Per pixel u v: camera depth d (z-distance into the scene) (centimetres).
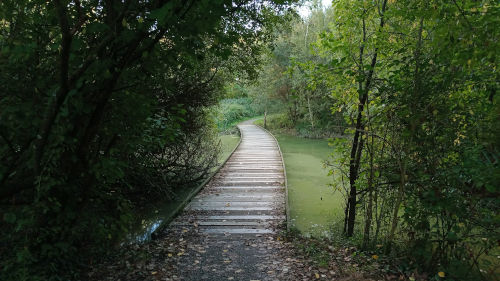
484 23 248
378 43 381
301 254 403
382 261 365
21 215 262
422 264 345
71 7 269
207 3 216
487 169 275
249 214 588
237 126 2941
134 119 309
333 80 433
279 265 374
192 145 832
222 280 340
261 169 1028
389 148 393
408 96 347
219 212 598
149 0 238
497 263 354
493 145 300
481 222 308
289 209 595
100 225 328
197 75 660
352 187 450
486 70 308
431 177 336
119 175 315
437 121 332
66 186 278
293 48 1994
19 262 266
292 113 2572
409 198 351
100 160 306
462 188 314
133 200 645
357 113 434
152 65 269
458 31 256
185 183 788
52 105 225
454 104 330
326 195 725
